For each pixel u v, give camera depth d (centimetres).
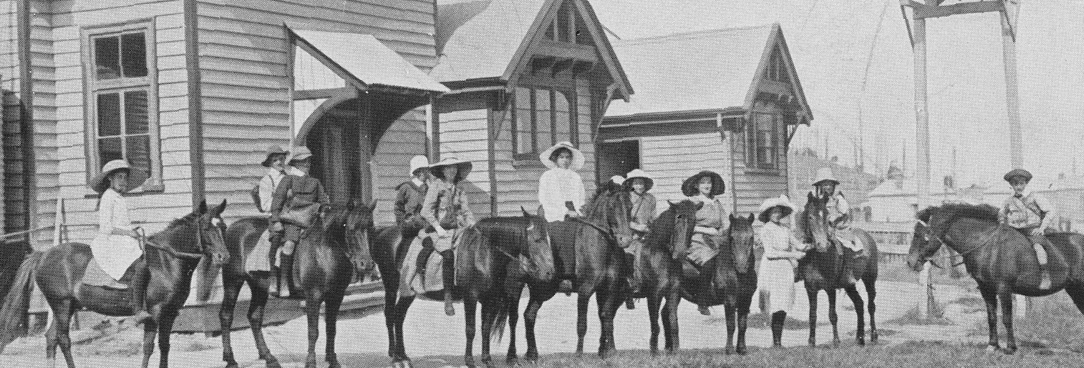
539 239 1173
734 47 2936
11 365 1339
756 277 1329
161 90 1623
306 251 1177
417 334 1562
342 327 1623
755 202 2862
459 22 2214
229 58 1666
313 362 1165
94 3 1661
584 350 1405
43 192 1642
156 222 1616
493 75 2006
